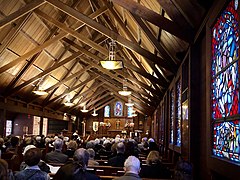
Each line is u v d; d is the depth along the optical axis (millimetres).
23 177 3629
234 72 3314
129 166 3414
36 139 12281
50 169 5512
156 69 11406
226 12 3693
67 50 17250
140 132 30141
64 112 27078
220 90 3941
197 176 5691
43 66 17234
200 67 5812
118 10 11125
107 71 17859
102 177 5148
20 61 13859
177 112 8797
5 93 16484
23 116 22031
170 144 10250
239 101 3086
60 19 14367
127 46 8992
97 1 13586
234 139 3266
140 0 8094
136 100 23234
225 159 3527
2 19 10789
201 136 5582
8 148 9266
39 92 16891
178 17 5875
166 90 12344
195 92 5906
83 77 23281
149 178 5180
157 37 8617
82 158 3746
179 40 6973
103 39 16859
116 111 34531
